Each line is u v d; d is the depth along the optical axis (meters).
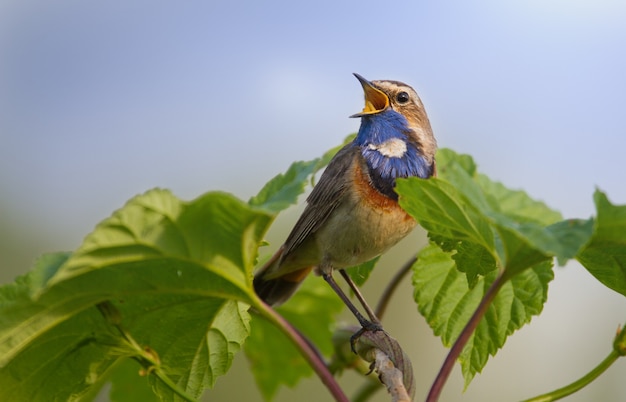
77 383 7.77
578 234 6.27
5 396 7.60
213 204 6.46
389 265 20.69
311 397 18.28
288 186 6.95
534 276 9.12
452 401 20.94
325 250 12.14
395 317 20.59
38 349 7.46
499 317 9.15
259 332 11.94
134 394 10.23
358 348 8.20
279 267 12.18
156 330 8.00
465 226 7.39
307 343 7.50
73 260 6.25
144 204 6.33
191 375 8.28
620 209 6.29
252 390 18.06
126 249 6.55
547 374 21.33
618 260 7.21
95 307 7.40
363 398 10.38
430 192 7.16
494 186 11.87
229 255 6.94
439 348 20.72
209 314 8.00
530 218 11.52
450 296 9.35
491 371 21.28
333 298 12.38
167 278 7.05
